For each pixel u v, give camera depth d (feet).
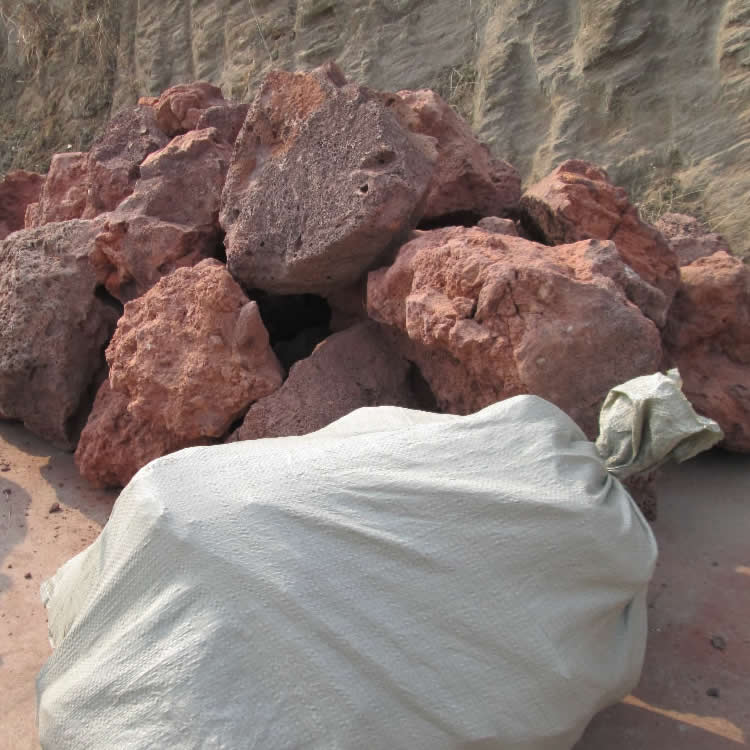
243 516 6.13
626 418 7.16
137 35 30.19
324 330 13.35
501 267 8.97
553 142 20.40
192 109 14.37
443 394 10.29
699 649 8.36
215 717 5.55
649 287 9.87
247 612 5.76
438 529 6.00
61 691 6.47
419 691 5.58
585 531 6.15
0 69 34.19
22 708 8.14
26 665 8.70
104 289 13.28
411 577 5.85
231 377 10.56
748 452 11.76
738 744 7.25
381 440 6.75
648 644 8.45
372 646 5.64
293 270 10.79
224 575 5.89
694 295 11.88
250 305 10.60
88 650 6.54
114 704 6.00
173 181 12.84
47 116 32.14
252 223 11.15
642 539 6.61
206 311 10.71
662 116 19.30
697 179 18.33
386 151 10.23
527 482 6.32
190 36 29.12
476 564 5.92
